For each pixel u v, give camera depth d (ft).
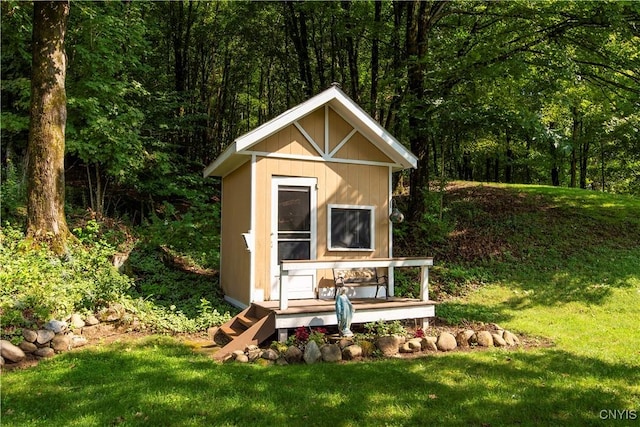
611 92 42.32
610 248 39.37
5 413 13.39
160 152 45.65
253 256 25.80
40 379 16.12
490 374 17.51
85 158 37.24
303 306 23.49
